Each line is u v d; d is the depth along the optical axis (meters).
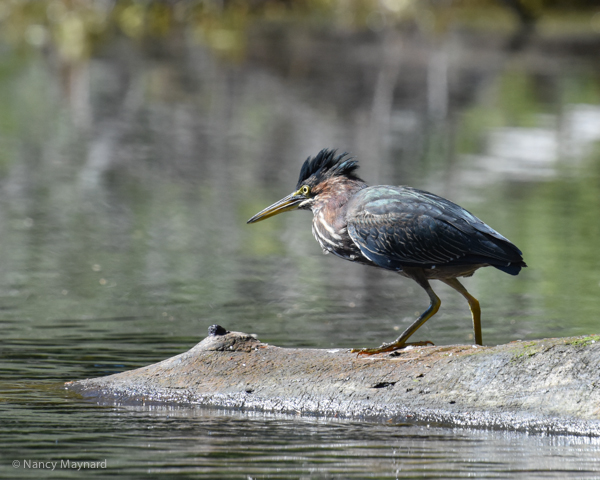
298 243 17.55
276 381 8.78
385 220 9.23
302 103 32.34
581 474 6.91
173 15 50.00
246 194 21.03
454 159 24.86
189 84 35.16
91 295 13.66
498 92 35.66
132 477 6.80
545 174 23.39
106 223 18.45
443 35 53.66
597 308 13.29
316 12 58.44
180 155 24.78
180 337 11.45
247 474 6.87
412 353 8.75
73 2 48.12
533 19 60.88
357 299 13.80
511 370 8.19
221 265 15.75
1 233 17.39
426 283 9.24
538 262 16.16
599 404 7.77
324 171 9.98
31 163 23.39
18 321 12.13
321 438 7.75
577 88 36.97
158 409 8.62
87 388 9.17
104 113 29.73
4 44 43.41
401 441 7.67
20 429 7.92
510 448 7.50
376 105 32.44
